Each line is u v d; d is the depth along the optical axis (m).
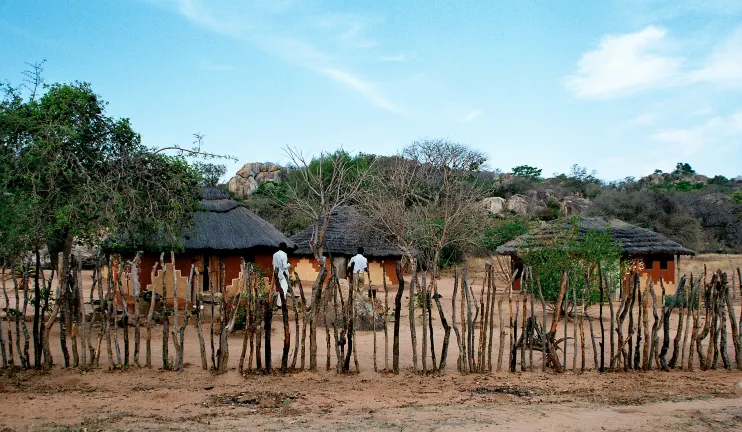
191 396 7.12
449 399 7.11
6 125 9.27
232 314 8.52
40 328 8.36
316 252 22.30
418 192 30.14
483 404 6.87
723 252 44.00
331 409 6.64
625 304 8.83
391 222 26.11
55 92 10.11
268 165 58.16
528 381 8.06
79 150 10.38
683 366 9.10
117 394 7.15
